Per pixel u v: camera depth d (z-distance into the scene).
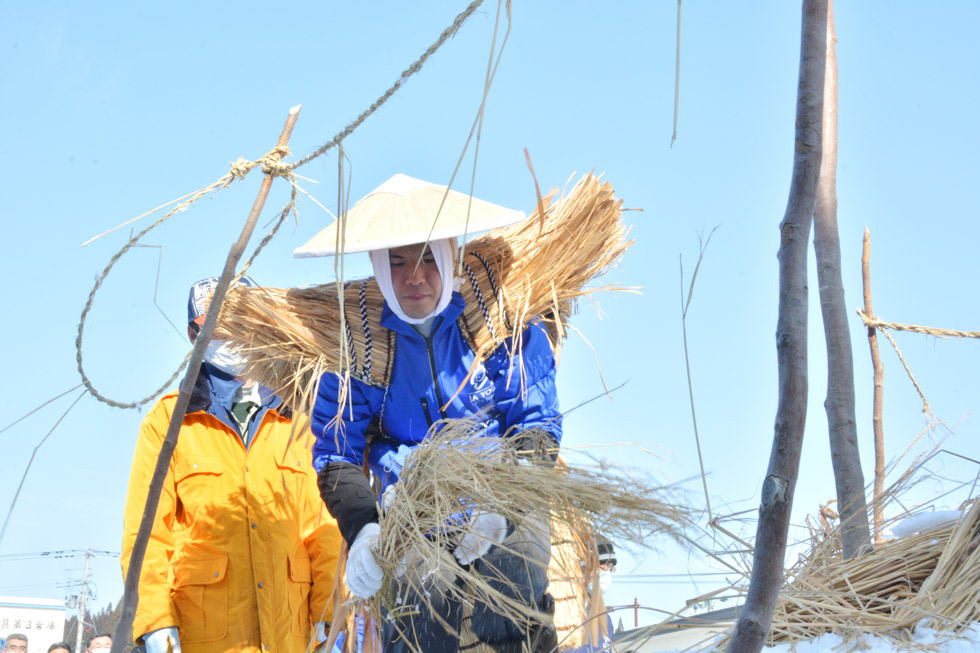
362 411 3.50
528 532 3.06
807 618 3.01
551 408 3.47
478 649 3.29
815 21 1.98
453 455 3.05
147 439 3.85
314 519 4.00
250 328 3.70
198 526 3.76
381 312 3.45
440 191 3.46
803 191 1.93
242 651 3.69
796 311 1.89
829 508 3.91
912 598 2.95
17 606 28.81
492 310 3.47
